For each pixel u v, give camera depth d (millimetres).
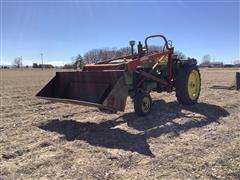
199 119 8234
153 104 10430
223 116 8727
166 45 9695
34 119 8680
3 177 4754
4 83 24594
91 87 8375
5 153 5723
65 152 5785
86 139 6590
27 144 6293
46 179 4660
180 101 10031
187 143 6289
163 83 9664
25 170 4984
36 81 27469
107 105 7148
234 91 14359
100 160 5375
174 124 7676
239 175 4770
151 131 7105
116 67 8117
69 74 8766
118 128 7441
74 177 4715
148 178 4676
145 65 8914
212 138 6617
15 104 11586
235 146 6070
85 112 9547
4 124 8078
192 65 10242
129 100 11531
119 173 4852
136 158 5469
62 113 9508
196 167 5062
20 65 132750
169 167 5074
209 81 22078
